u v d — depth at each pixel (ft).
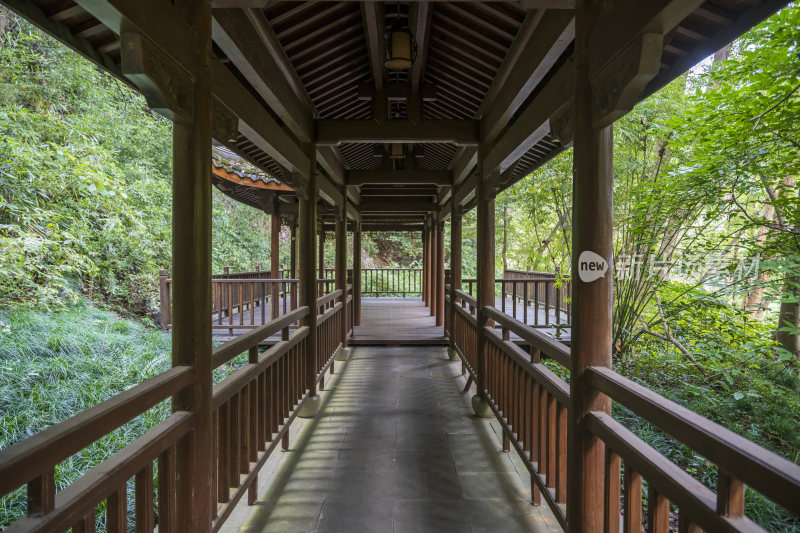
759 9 4.50
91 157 20.27
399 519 7.70
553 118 7.26
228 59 8.01
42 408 12.64
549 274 26.11
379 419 12.71
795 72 9.52
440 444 10.96
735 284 14.37
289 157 11.21
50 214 17.66
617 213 18.79
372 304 39.47
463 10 8.75
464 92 12.47
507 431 9.82
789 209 11.82
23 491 8.96
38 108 22.66
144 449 4.49
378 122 13.12
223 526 7.47
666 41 4.66
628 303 17.65
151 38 4.50
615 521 5.24
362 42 10.60
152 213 28.50
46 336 17.17
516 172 14.40
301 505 8.16
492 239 13.16
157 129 33.04
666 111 17.52
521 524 7.57
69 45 5.44
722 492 3.34
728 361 15.10
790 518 8.79
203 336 5.81
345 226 21.45
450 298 20.51
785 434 11.78
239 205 54.13
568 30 6.47
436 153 19.66
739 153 11.43
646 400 4.40
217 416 6.66
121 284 28.14
